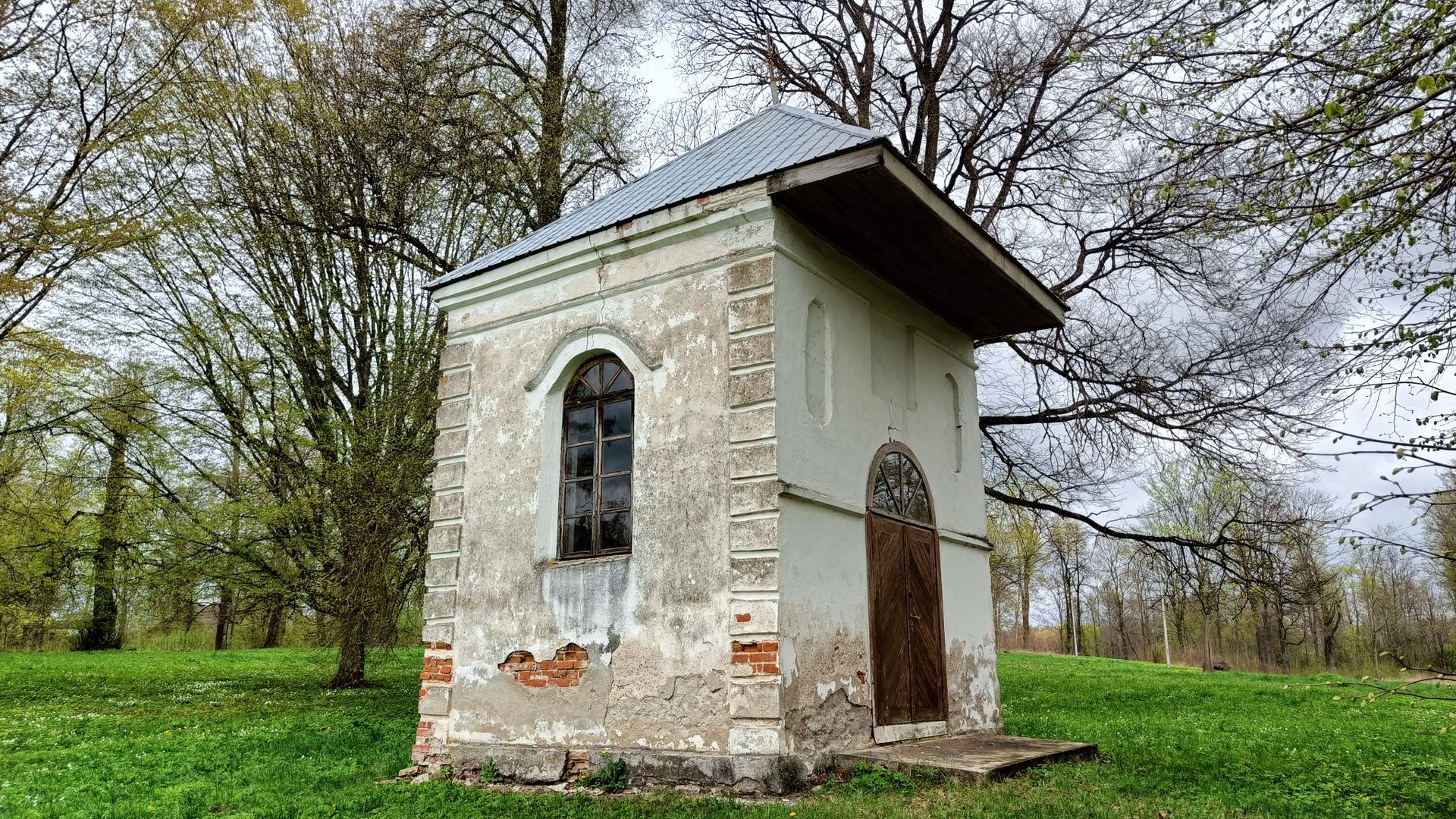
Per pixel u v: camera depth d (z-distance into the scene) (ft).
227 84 62.49
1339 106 19.71
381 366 59.47
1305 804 25.22
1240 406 53.01
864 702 31.27
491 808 26.81
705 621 29.01
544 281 36.58
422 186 61.82
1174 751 35.73
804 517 29.91
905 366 38.91
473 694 33.96
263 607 59.06
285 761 35.60
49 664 81.71
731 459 29.73
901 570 35.12
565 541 33.99
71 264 57.82
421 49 63.62
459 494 36.76
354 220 59.41
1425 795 26.66
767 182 30.76
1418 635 110.73
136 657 93.15
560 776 30.55
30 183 58.29
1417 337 21.75
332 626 56.80
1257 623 116.57
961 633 38.81
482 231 64.23
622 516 32.65
